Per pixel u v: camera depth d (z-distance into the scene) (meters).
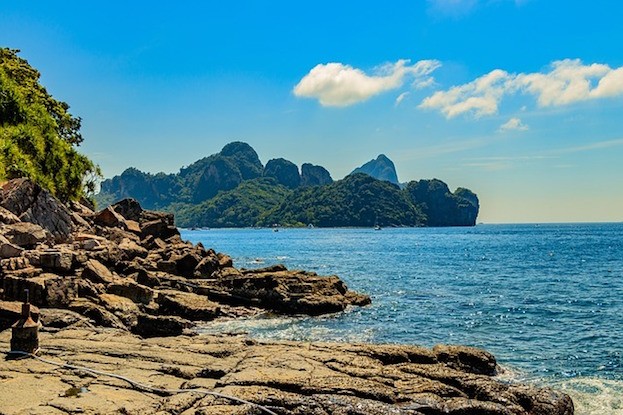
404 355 15.59
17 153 35.53
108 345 15.53
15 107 40.03
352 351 15.66
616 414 15.42
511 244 131.00
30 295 19.94
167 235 43.38
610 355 22.14
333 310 30.44
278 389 11.84
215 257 36.78
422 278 53.91
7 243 23.06
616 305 36.47
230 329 24.95
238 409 10.50
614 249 108.38
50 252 23.73
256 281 30.98
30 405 10.19
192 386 12.03
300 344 16.48
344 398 11.36
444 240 156.75
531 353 22.50
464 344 24.19
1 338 15.39
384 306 33.69
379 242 144.25
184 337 17.75
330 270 62.56
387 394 11.79
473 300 38.00
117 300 22.56
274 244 135.62
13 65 53.06
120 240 36.69
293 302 29.69
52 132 42.69
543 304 36.66
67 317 19.00
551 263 74.56
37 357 13.55
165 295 26.14
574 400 16.61
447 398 12.23
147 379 12.55
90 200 48.88
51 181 39.66
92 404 10.44
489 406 11.86
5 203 28.42
